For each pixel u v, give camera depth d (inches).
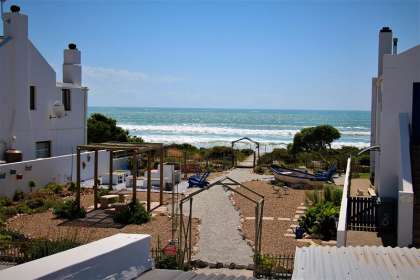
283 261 578.2
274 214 874.1
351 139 3909.9
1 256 579.8
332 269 305.6
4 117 1064.2
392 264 317.7
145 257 292.2
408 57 752.3
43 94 1187.3
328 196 898.7
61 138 1259.2
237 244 683.4
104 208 922.1
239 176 1386.6
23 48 1095.0
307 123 6156.5
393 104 763.4
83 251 253.3
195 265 585.9
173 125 5639.8
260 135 4212.6
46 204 917.8
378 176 857.5
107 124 1756.9
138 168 1391.5
